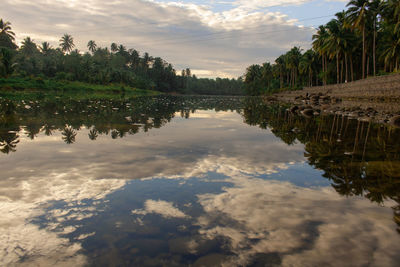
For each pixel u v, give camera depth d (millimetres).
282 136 7031
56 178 3125
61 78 59562
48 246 1787
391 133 7602
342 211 2359
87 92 48000
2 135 6000
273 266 1586
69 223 2100
